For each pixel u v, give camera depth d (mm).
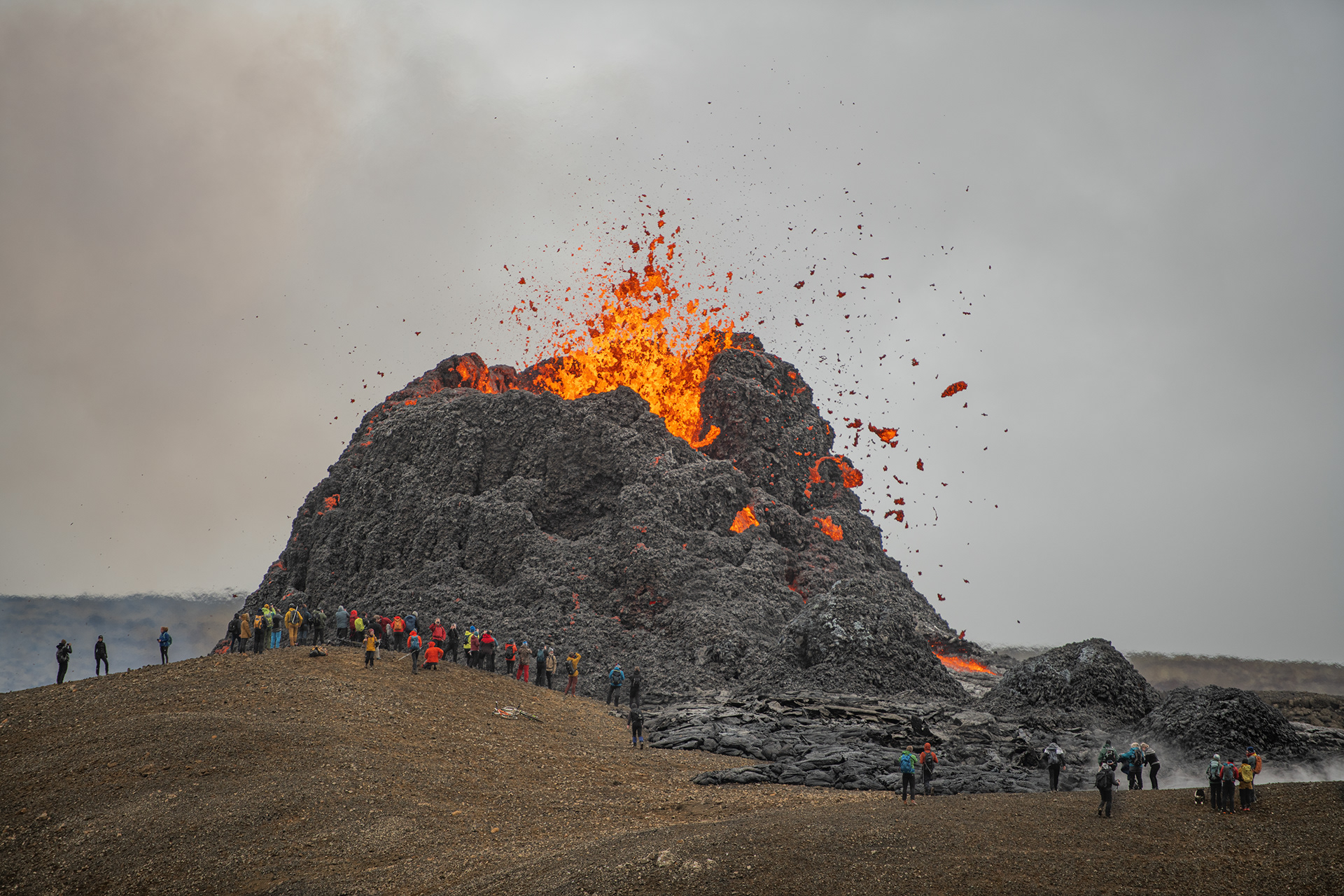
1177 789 35562
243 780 34156
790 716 54906
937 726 53656
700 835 27469
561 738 46531
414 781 35656
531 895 24250
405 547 83250
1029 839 26844
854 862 24938
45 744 38969
